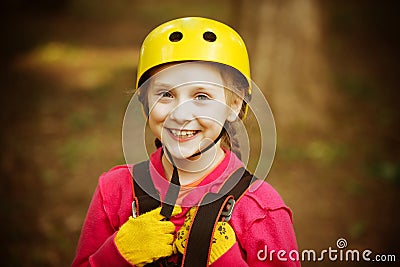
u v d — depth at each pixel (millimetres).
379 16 25188
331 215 8742
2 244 7859
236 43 2955
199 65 2826
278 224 2896
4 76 17766
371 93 15180
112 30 26078
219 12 29469
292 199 9227
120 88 16172
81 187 9875
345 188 9648
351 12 25594
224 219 2871
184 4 32000
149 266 2854
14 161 10984
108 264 2834
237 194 2916
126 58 20422
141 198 2998
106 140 12281
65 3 29516
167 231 2822
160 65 2900
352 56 20125
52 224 8500
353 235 8125
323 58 12688
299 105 12164
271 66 12180
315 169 10328
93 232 3141
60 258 7594
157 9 31047
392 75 17750
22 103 14977
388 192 9531
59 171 10555
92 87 16391
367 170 10336
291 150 10984
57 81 17156
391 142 11836
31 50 21547
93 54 21078
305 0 12297
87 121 13445
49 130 12969
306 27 12320
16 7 28609
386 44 22109
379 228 8344
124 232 2848
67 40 23438
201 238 2771
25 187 9812
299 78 12273
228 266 2750
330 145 11320
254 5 12227
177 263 2811
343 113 13297
